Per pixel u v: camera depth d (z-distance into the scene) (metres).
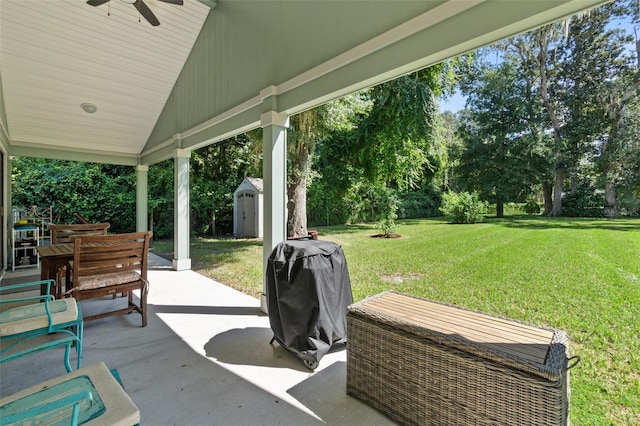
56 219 8.98
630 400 1.82
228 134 4.19
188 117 5.12
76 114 5.61
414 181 9.22
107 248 2.77
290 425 1.70
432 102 7.44
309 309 2.30
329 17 2.68
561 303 2.93
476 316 1.77
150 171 9.88
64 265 3.03
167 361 2.37
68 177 9.15
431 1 2.02
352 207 11.21
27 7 3.91
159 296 3.98
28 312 1.77
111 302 3.70
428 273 4.31
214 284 4.57
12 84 4.73
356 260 5.38
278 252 2.48
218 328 2.98
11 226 5.82
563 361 1.28
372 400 1.82
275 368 2.27
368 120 8.49
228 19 4.05
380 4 2.30
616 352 2.23
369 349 1.83
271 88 3.22
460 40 1.89
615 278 3.14
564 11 1.58
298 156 7.79
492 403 1.36
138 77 5.25
